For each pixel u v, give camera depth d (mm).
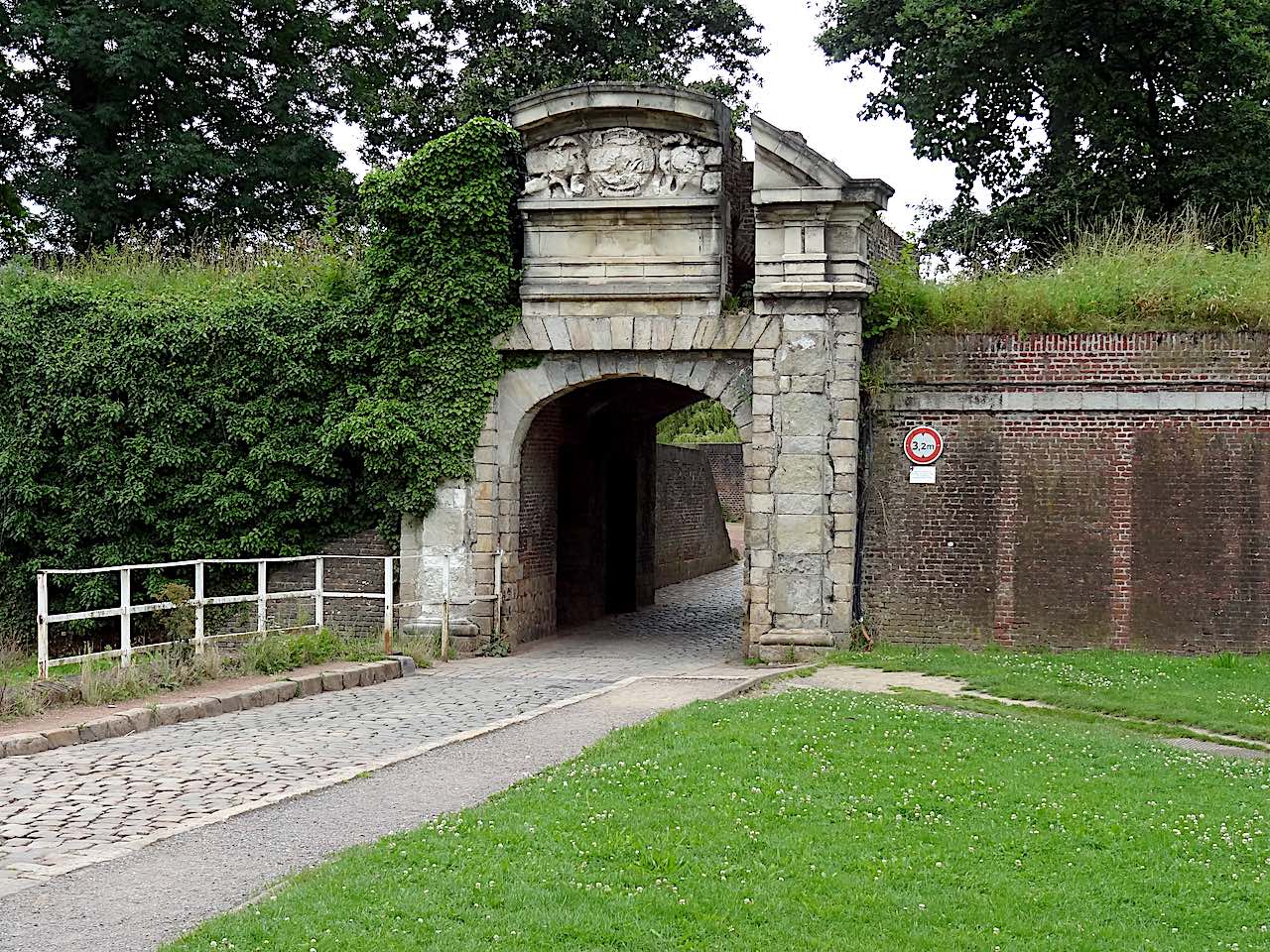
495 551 19875
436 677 17125
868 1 33344
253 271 22656
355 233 22719
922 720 12578
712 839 8609
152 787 10367
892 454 18766
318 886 7594
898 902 7547
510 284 19766
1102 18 28359
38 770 10992
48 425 21062
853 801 9555
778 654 18453
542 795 9625
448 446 19703
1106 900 7691
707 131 18812
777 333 18656
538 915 7215
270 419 20516
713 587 34344
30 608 21312
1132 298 18594
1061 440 18297
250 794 10148
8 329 21172
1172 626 17984
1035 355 18359
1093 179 30219
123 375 20797
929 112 32094
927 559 18641
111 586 21000
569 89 18891
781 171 18391
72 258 29750
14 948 6801
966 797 9734
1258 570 17781
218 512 20641
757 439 18688
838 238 18500
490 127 19359
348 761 11422
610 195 19062
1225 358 17844
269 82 34906
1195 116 29859
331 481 20516
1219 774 10805
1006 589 18422
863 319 18781
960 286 19312
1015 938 7090
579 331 19297
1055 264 21500
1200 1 27172
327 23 35906
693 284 18938
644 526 28797
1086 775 10508
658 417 27812
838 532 18484
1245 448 17812
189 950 6645
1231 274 19000
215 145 34188
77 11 31641
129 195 33156
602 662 19047
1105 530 18172
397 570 20172
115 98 32719
